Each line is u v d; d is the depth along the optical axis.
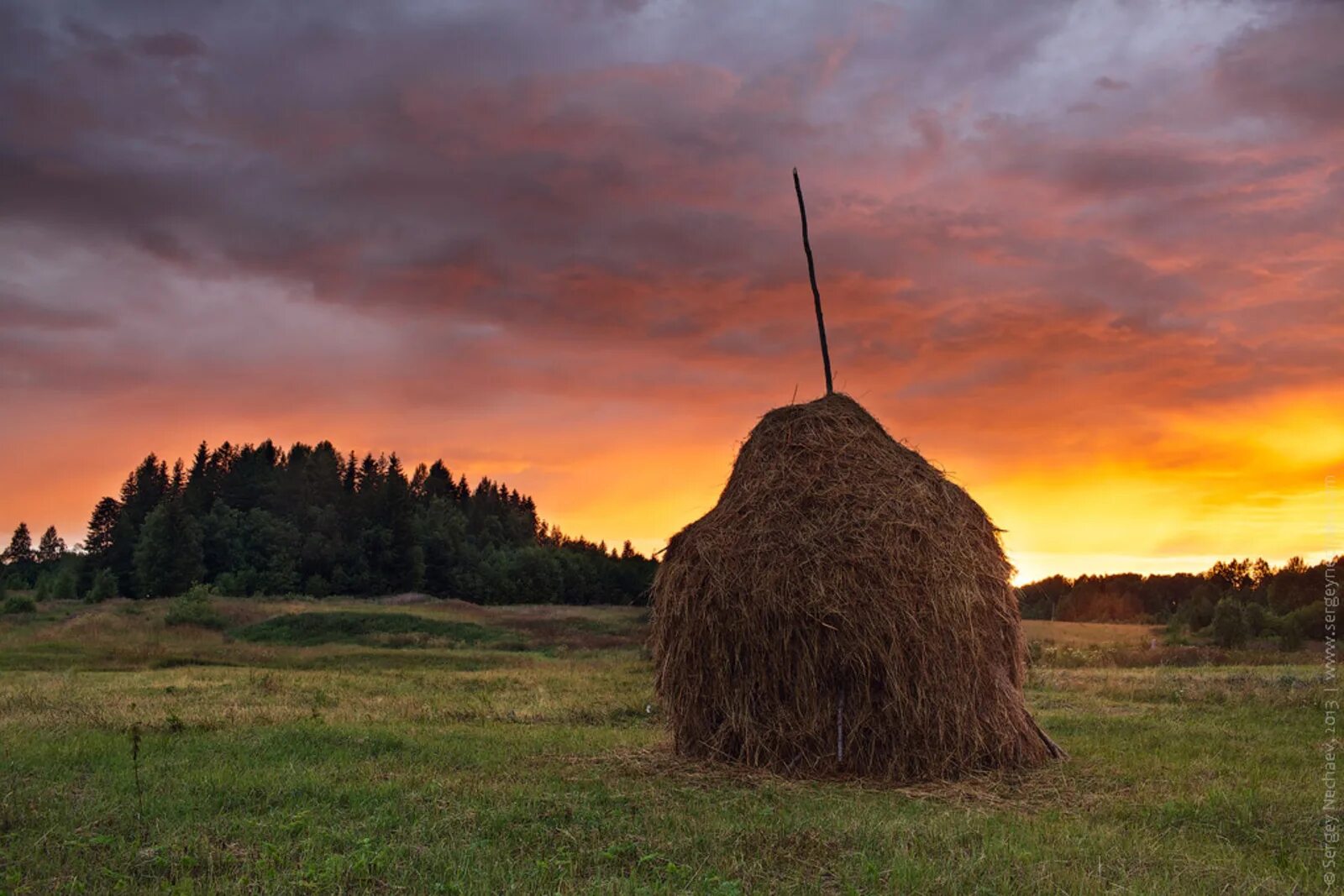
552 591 119.62
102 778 9.82
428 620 61.00
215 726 14.31
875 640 10.82
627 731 15.07
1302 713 16.42
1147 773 10.94
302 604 73.94
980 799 9.90
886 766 10.84
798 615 11.05
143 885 6.48
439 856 7.03
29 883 6.39
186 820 8.05
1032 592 71.19
